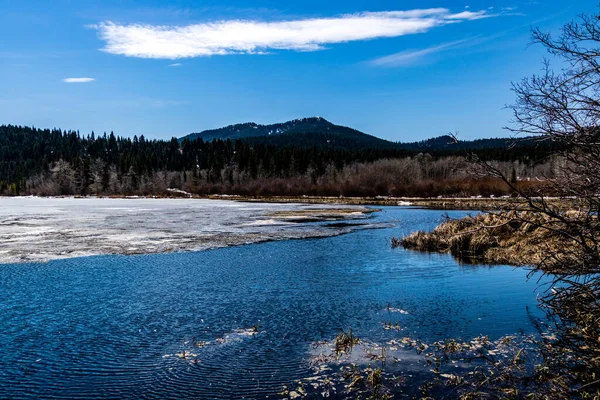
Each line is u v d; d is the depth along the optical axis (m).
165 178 142.00
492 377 7.35
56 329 10.25
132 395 7.07
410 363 8.06
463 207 55.22
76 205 71.19
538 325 9.88
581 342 8.27
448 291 13.24
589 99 5.86
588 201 6.52
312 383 7.36
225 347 9.05
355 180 103.25
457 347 8.67
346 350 8.72
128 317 11.12
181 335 9.81
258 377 7.63
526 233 18.73
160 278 15.58
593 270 7.13
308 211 52.69
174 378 7.64
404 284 14.30
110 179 131.25
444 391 6.94
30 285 14.57
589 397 6.24
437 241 21.98
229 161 151.12
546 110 5.96
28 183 145.00
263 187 112.25
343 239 26.44
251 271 16.77
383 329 9.98
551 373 7.27
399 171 104.44
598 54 5.63
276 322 10.63
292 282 14.83
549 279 13.96
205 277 15.72
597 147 5.93
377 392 6.94
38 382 7.58
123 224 35.72
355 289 13.77
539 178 6.85
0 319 11.00
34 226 33.72
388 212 50.44
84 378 7.71
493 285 13.80
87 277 15.78
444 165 101.56
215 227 33.47
